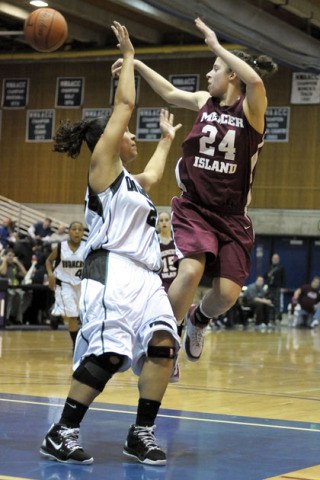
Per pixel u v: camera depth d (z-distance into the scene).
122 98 4.66
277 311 23.92
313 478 4.05
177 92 5.52
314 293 23.52
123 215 4.55
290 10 21.56
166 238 9.29
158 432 5.32
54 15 11.09
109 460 4.43
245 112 4.91
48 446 4.38
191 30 24.34
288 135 26.27
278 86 26.38
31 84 29.36
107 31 27.27
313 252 26.33
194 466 4.32
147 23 25.98
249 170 5.00
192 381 8.64
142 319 4.49
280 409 6.69
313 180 26.02
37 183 29.27
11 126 29.64
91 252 4.62
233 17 18.84
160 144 5.40
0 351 11.72
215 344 15.23
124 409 6.25
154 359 4.52
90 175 4.62
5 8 23.75
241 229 5.05
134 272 4.51
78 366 4.46
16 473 3.99
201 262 4.92
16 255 19.59
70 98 28.80
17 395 6.79
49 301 18.98
